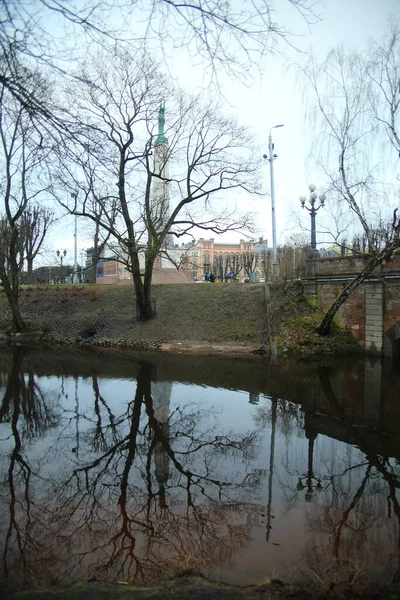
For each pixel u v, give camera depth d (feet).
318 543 19.03
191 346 80.69
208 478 26.32
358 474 26.99
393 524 20.89
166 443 32.40
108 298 108.17
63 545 18.99
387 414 39.88
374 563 17.33
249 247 323.16
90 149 16.53
